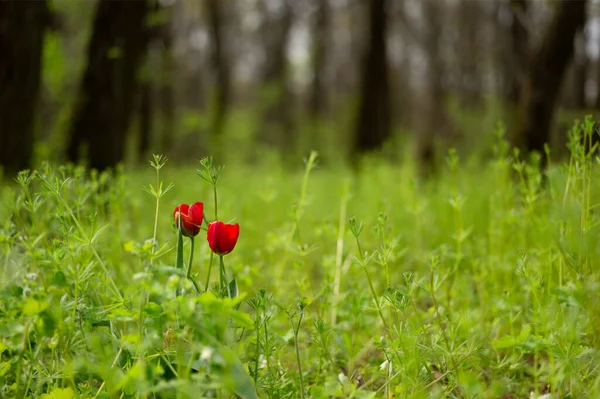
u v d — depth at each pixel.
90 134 7.44
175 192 5.80
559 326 2.22
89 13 10.91
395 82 31.81
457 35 32.78
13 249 2.42
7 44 6.06
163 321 1.77
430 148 10.09
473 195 5.63
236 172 11.31
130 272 3.17
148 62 11.67
